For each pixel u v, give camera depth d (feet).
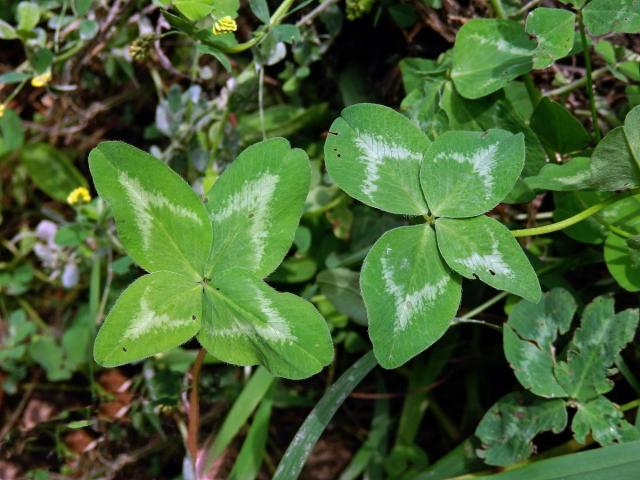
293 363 0.46
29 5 0.65
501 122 0.57
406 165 0.49
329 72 0.72
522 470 0.53
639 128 0.48
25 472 0.71
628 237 0.53
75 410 0.68
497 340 0.68
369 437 0.70
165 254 0.48
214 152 0.68
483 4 0.64
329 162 0.48
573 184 0.53
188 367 0.69
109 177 0.47
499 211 0.65
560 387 0.54
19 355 0.74
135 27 0.70
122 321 0.46
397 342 0.46
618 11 0.52
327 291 0.64
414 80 0.62
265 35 0.59
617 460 0.50
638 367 0.60
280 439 0.73
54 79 0.72
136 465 0.70
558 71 0.64
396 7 0.65
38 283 0.79
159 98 0.75
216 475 0.70
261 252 0.48
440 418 0.70
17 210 0.80
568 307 0.55
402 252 0.47
